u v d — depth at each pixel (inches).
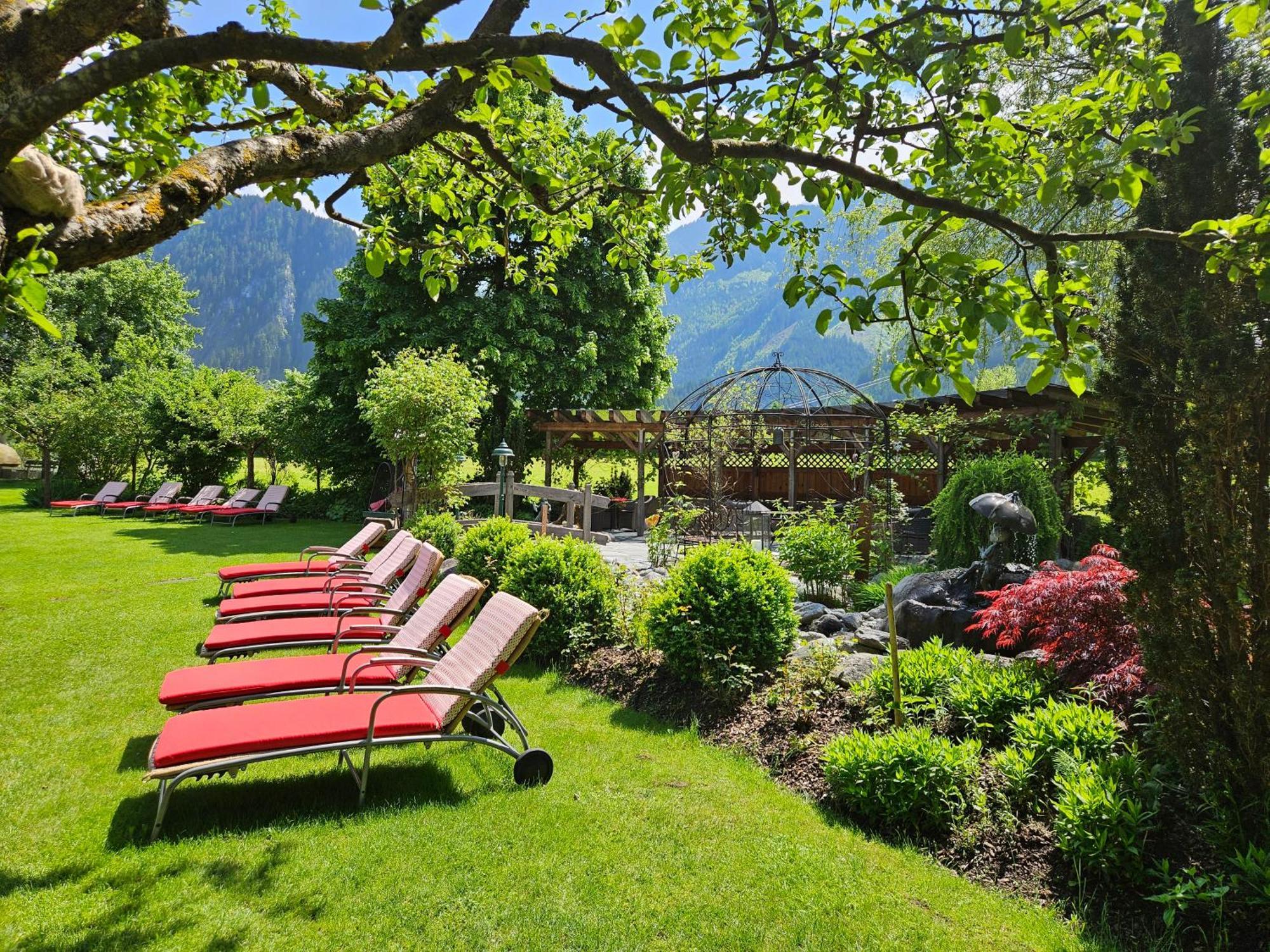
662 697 202.1
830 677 187.3
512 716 155.6
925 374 92.0
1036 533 287.0
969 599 249.1
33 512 730.2
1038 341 100.6
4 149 62.7
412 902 109.7
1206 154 107.6
